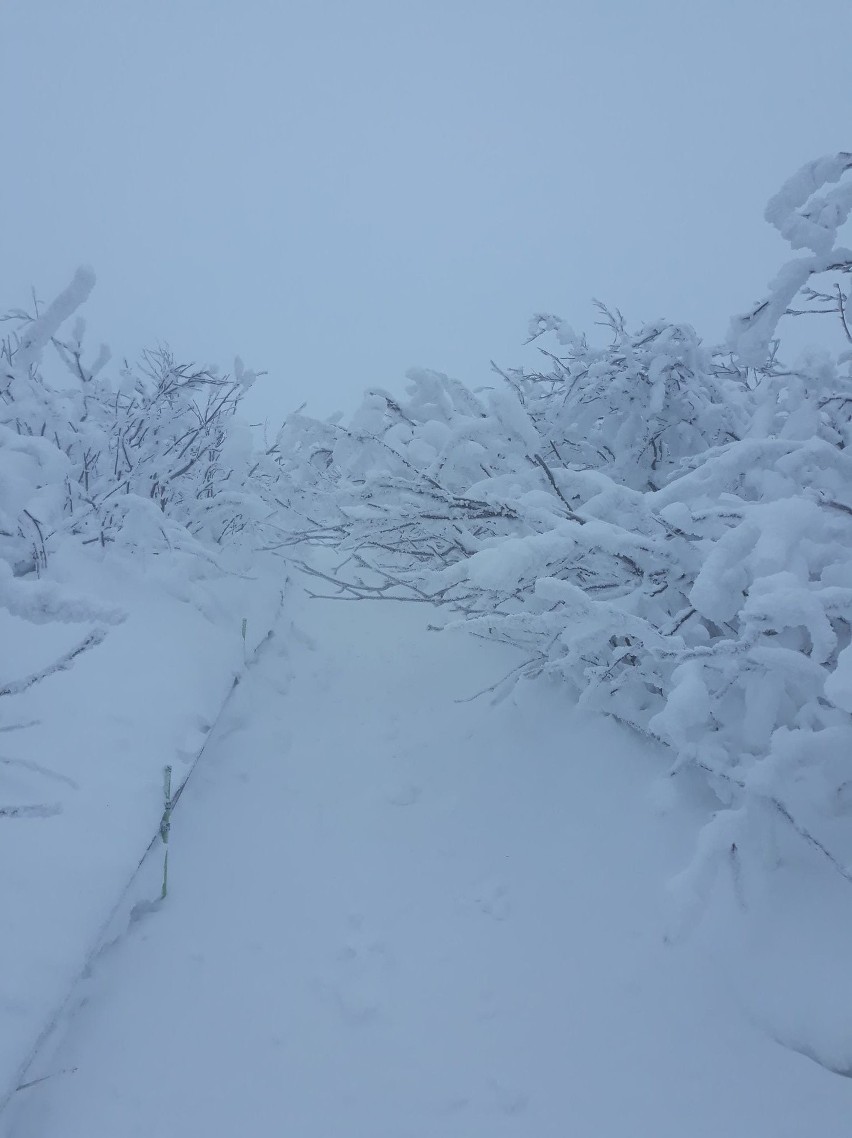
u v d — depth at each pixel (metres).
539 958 2.51
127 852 2.45
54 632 3.46
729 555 2.56
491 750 3.89
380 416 4.86
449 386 4.84
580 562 3.49
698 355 4.37
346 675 5.20
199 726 3.46
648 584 3.39
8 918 1.99
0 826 2.27
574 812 3.21
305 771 3.85
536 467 4.09
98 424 5.16
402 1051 2.16
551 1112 1.95
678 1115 1.90
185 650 3.99
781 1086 1.93
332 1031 2.23
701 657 2.51
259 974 2.44
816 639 2.15
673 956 2.39
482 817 3.38
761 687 2.59
